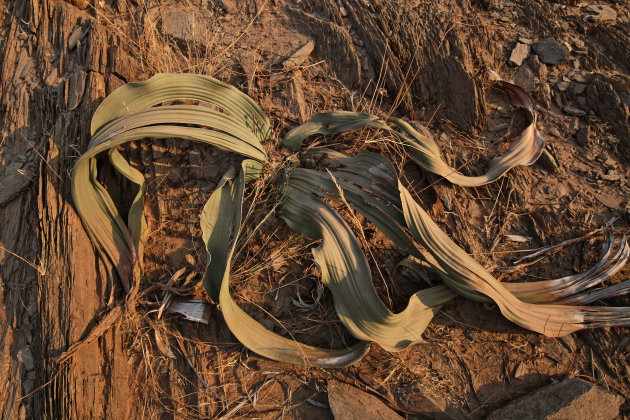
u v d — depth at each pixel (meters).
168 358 2.42
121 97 2.61
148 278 2.56
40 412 2.29
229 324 2.27
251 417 2.32
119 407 2.31
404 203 2.38
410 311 2.39
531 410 2.28
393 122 2.80
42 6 3.14
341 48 3.14
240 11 3.29
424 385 2.38
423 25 3.23
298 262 2.61
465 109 3.02
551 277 2.65
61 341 2.34
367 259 2.57
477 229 2.76
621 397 2.31
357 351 2.36
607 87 3.11
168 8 3.23
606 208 2.82
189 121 2.57
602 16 3.47
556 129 3.08
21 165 2.71
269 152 2.80
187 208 2.68
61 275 2.44
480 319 2.54
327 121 2.81
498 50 3.31
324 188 2.59
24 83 2.94
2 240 2.58
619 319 2.48
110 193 2.70
